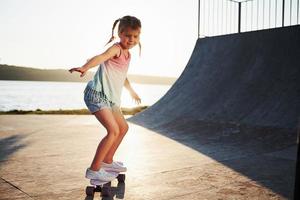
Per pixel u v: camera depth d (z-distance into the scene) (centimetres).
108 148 284
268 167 404
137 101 335
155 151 502
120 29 282
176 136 652
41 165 399
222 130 668
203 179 346
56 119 972
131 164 412
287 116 646
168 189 310
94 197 283
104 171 289
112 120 282
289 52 787
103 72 281
